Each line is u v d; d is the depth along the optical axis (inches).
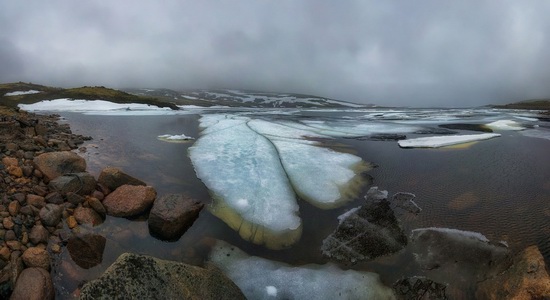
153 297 198.8
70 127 830.5
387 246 316.8
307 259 303.3
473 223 354.9
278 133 844.6
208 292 215.9
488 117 1637.6
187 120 1148.5
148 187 369.1
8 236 262.5
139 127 913.5
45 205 312.8
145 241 313.6
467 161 596.4
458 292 254.1
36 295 219.0
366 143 762.2
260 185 453.4
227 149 633.0
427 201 414.6
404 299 252.8
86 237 283.4
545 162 585.3
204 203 396.2
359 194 442.3
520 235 327.3
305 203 413.1
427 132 962.7
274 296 258.8
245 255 307.3
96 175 436.8
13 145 423.2
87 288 192.2
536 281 227.0
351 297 256.5
